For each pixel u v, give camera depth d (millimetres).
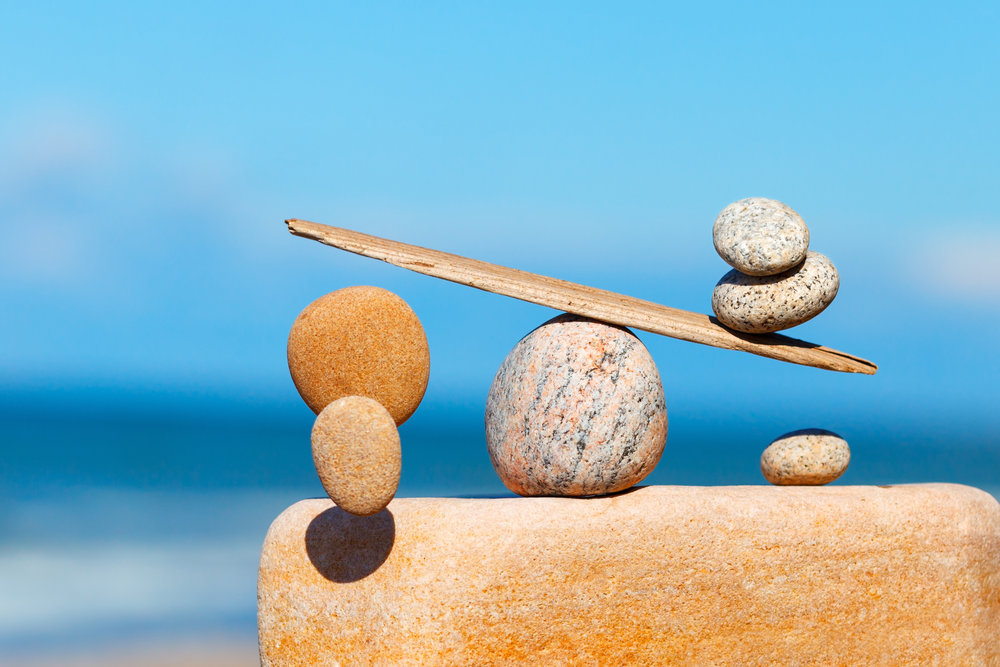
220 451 24406
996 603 3359
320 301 3145
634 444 2943
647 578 2812
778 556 2975
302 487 18156
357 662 2703
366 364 3045
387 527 2723
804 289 3229
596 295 3490
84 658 7664
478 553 2652
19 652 7758
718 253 3340
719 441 39375
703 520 2895
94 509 14812
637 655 2793
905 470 27078
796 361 3348
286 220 3219
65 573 10508
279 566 2893
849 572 3074
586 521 2770
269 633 2910
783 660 2975
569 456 2900
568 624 2721
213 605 9352
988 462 29547
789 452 3463
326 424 2451
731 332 3371
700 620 2871
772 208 3312
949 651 3223
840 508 3086
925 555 3193
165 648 7980
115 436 27281
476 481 21359
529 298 3102
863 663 3086
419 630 2617
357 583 2730
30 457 21516
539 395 2957
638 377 2994
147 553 11586
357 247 3150
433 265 3129
